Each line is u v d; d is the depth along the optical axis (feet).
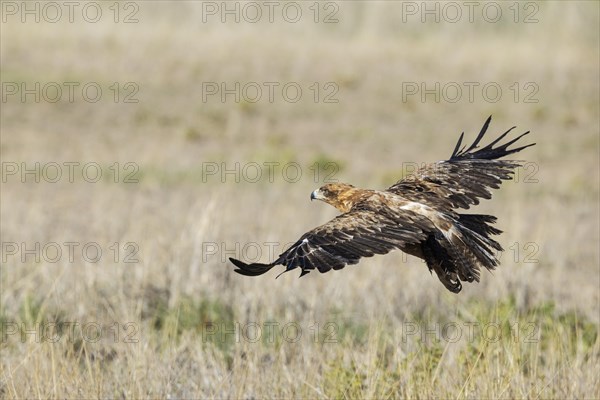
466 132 228.84
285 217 153.17
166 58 253.03
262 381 85.81
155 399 84.53
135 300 109.09
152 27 268.41
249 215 154.61
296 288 112.57
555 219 156.97
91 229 142.41
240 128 224.12
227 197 168.76
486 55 265.75
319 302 109.19
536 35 280.31
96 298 106.63
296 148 214.69
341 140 221.46
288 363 93.71
